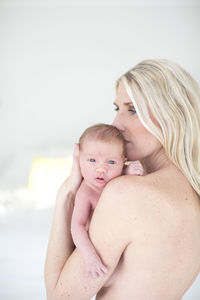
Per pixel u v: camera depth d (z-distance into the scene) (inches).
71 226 32.1
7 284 73.3
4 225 97.5
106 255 28.8
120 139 32.9
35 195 120.7
